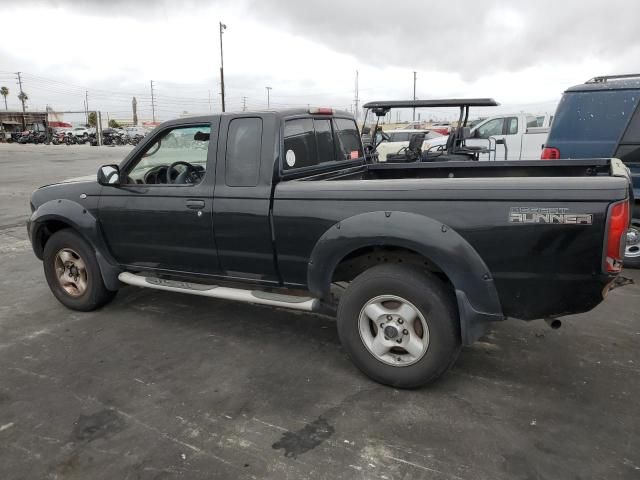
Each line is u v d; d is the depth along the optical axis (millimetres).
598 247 2668
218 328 4359
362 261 3562
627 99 5383
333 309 3549
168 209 3959
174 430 2900
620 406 3070
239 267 3816
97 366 3695
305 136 3992
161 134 4094
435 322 3068
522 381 3389
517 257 2838
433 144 13922
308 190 3367
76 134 51312
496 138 12820
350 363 3689
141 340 4137
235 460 2635
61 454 2703
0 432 2904
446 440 2766
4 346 4051
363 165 5035
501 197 2820
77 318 4625
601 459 2596
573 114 5664
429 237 2961
